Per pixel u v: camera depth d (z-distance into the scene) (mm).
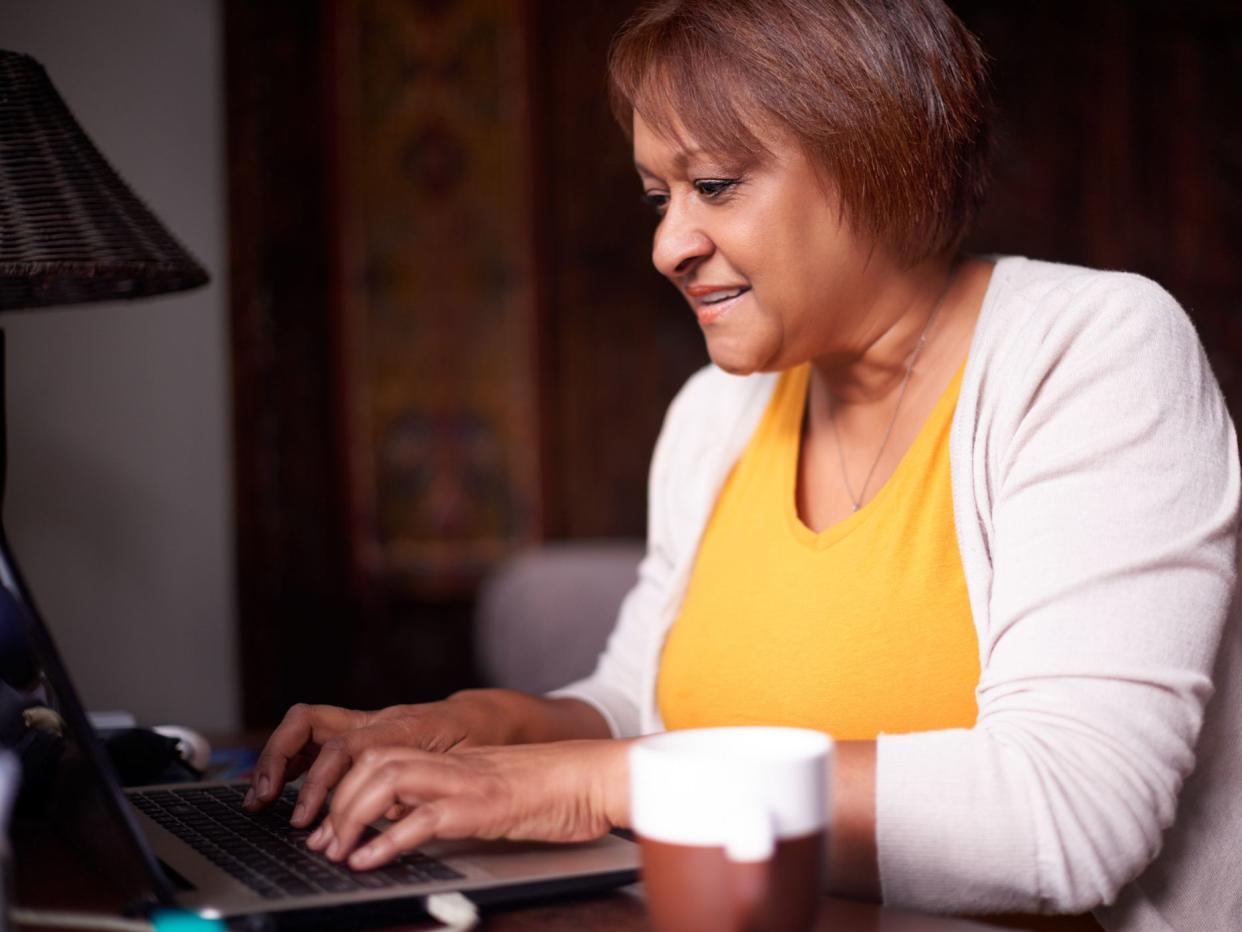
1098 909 959
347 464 3693
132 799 1023
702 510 1271
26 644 877
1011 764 827
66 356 3363
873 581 1085
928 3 1057
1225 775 1000
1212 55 4027
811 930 620
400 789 806
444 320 3789
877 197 1042
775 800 600
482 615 2906
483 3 3787
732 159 1035
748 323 1092
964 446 1049
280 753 992
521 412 3826
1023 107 3965
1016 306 1075
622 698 1313
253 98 3545
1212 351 4035
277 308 3611
